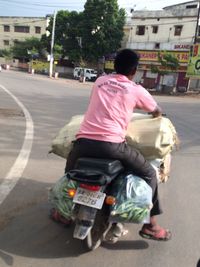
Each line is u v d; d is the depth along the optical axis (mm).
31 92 22688
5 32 84875
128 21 55562
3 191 5484
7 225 4453
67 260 3797
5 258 3779
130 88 3889
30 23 83062
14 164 6887
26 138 9141
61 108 15383
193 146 9438
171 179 6656
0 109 14023
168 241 4301
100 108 3840
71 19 59594
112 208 3727
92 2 55469
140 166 3871
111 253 3967
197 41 36750
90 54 57438
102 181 3480
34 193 5484
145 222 3904
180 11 48031
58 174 6453
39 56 68375
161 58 38844
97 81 4047
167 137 4168
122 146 3773
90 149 3740
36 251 3941
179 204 5469
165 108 18719
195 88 41906
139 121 4281
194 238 4422
